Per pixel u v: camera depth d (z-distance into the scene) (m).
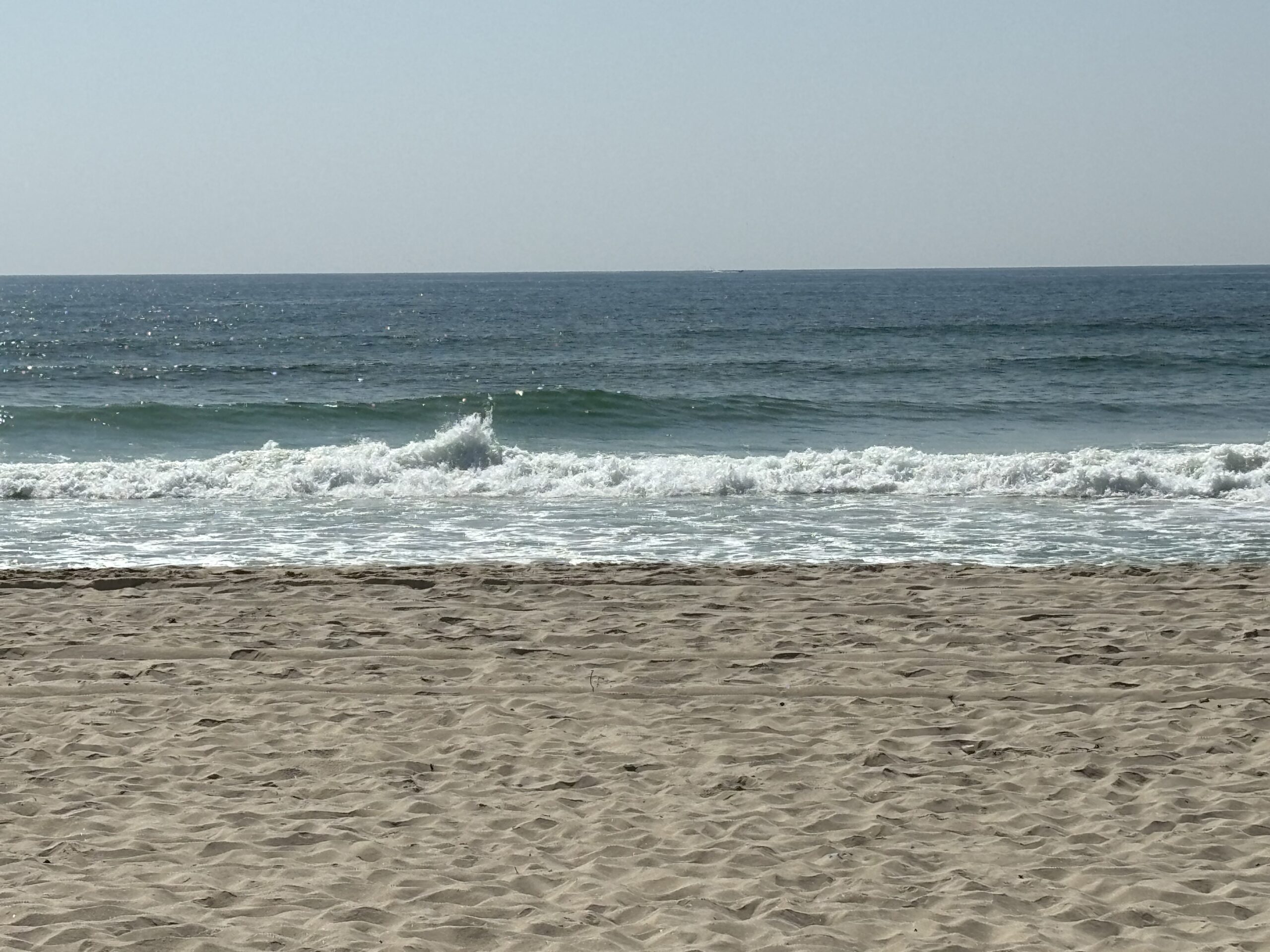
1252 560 12.73
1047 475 17.59
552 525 14.67
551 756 6.58
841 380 35.62
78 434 22.81
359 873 5.07
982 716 7.28
